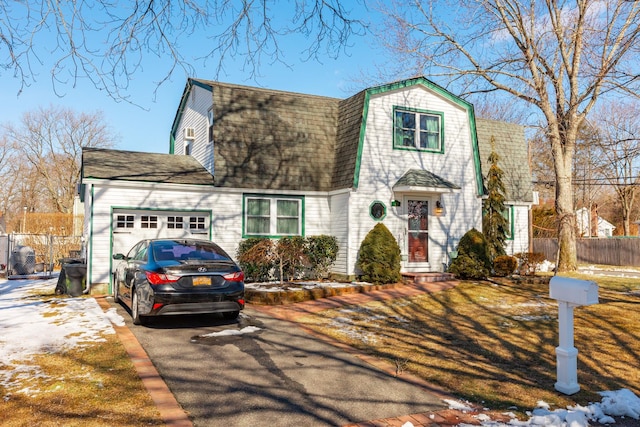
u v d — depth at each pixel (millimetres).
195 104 17625
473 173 16609
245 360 6227
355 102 15297
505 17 16766
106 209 12461
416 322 8836
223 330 7953
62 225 29250
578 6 15555
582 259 29312
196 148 17203
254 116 14867
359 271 14312
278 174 14516
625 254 26625
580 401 4949
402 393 5141
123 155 15312
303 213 15055
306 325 8570
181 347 6770
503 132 19922
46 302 10711
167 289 7465
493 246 16766
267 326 8383
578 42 15641
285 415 4473
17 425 4059
